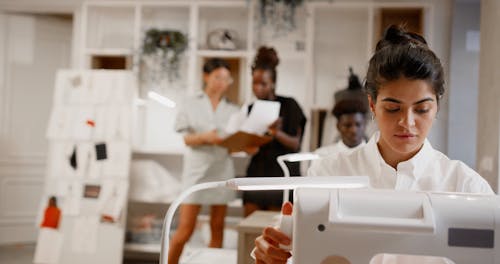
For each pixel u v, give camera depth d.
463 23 4.67
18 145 5.58
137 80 4.83
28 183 5.61
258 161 3.89
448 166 1.37
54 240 4.57
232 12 5.02
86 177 4.61
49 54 5.73
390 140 1.16
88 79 4.69
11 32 5.56
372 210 0.90
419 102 1.12
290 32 4.86
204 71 3.97
